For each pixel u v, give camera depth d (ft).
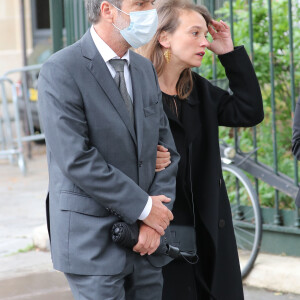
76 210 12.28
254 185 25.71
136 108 12.82
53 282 22.88
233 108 15.28
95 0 12.55
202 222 14.57
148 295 13.03
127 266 12.54
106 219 12.35
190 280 14.79
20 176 42.24
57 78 12.26
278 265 21.24
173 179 13.43
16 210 33.24
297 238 22.09
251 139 26.37
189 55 14.42
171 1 14.53
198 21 14.46
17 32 66.59
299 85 26.05
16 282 22.95
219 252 14.97
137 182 12.73
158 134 13.23
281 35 25.72
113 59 12.82
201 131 14.97
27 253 26.22
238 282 15.19
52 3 29.01
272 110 22.98
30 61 52.39
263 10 25.68
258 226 21.66
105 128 12.36
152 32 12.65
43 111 12.36
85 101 12.30
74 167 11.99
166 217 12.62
